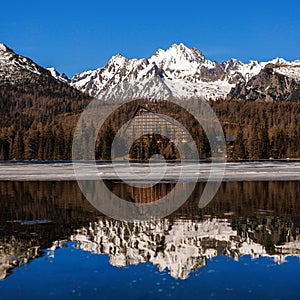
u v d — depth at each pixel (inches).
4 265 561.9
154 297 454.3
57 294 462.6
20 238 705.6
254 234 735.7
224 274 528.1
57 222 849.5
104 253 616.7
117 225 822.5
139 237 717.9
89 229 783.1
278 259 587.5
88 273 530.0
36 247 647.8
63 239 700.0
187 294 462.0
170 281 502.3
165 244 672.4
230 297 455.2
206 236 722.8
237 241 688.4
